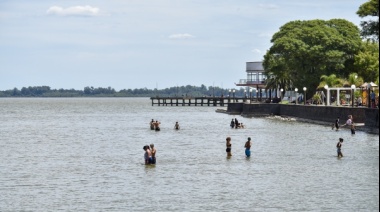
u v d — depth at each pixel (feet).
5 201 190.70
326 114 496.64
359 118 440.86
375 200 187.32
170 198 193.57
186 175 234.99
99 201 190.29
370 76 620.49
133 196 196.85
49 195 199.41
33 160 286.66
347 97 555.28
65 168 257.34
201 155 297.33
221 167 254.47
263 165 258.16
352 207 179.32
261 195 196.44
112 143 376.07
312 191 201.36
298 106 575.79
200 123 581.53
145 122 629.10
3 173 244.42
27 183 220.84
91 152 321.11
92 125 585.22
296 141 357.82
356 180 219.00
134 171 246.68
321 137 377.71
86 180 226.38
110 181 223.71
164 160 279.08
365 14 507.30
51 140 407.44
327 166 252.01
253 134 422.00
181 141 382.22
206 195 197.26
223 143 363.56
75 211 178.09
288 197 193.16
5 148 348.59
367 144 327.88
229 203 185.98
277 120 583.58
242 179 224.74
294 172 238.48
